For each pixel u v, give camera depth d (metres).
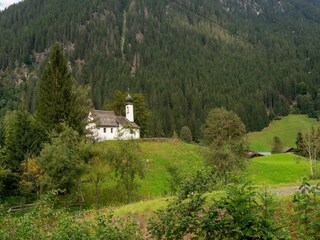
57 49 59.72
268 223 7.87
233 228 7.98
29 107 178.38
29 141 50.31
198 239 8.41
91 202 43.38
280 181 54.22
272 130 174.38
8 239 10.91
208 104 184.50
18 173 47.38
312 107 192.75
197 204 9.05
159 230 9.11
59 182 39.84
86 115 65.38
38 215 12.41
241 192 8.24
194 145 69.94
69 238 10.33
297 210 8.73
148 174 53.16
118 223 11.08
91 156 41.94
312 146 63.97
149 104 172.25
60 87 58.50
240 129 60.31
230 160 38.28
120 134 49.03
